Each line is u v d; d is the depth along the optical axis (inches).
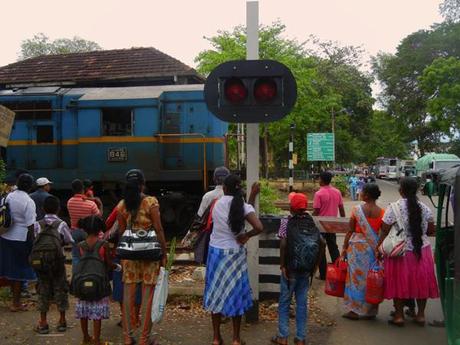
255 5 255.0
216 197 255.1
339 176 1338.6
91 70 620.1
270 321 261.7
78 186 298.0
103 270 221.8
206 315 273.7
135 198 215.8
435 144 2183.8
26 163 517.0
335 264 277.9
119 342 235.0
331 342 234.4
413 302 271.1
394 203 254.4
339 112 1792.6
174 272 360.5
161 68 592.4
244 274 222.7
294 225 224.8
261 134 1339.8
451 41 1903.3
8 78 639.1
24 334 245.1
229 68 243.0
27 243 280.5
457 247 183.6
